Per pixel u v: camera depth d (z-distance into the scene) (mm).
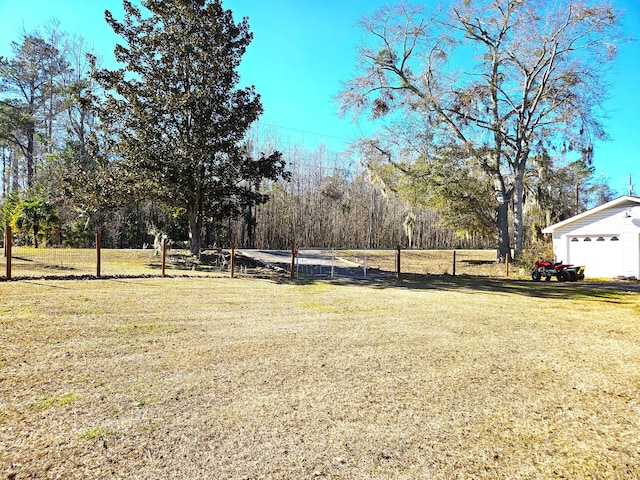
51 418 2824
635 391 3695
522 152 18781
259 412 3035
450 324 6441
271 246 28453
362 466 2357
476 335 5750
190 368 3965
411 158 19984
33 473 2182
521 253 18141
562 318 7254
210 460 2369
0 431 2623
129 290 8562
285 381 3697
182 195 14891
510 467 2404
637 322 6973
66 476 2164
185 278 11102
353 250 25016
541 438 2773
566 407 3312
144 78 14609
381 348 4898
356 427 2844
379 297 9203
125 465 2287
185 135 14688
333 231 30547
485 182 21062
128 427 2732
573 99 16938
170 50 14453
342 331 5727
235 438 2635
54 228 18547
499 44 18453
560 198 24578
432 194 19500
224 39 15156
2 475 2152
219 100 14914
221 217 16516
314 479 2213
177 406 3092
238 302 7855
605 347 5246
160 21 14844
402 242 32812
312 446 2566
